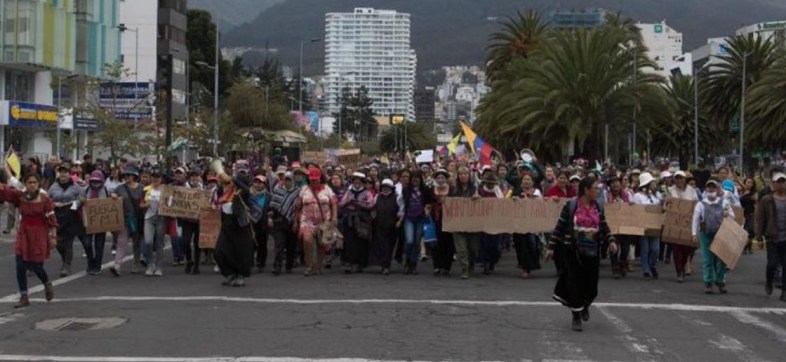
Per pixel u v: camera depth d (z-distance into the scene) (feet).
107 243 73.72
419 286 49.39
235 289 47.65
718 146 250.37
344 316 39.19
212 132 171.63
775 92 167.02
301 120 280.92
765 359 31.32
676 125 164.55
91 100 158.51
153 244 53.98
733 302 44.98
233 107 209.87
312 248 54.24
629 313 40.83
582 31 150.51
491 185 56.24
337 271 57.00
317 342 33.42
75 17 166.30
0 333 35.22
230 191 48.47
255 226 55.11
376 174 60.08
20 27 143.54
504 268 59.21
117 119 139.13
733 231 46.78
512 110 155.22
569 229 35.73
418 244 55.31
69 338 34.14
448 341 33.76
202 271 55.93
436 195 54.44
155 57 272.51
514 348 32.55
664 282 53.21
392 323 37.52
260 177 55.11
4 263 58.75
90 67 171.63
